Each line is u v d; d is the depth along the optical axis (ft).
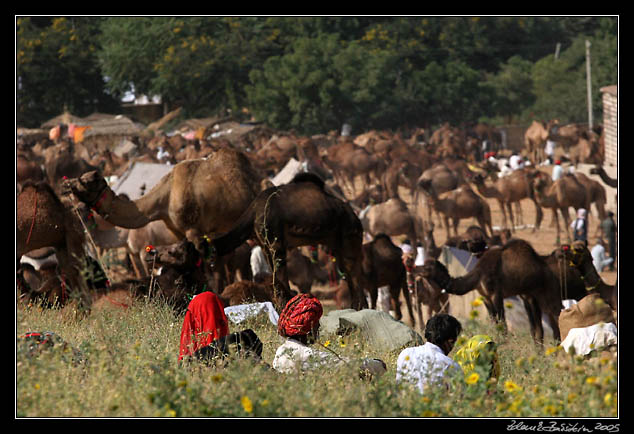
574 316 89.51
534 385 65.00
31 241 131.75
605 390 53.98
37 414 51.78
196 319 70.69
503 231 322.96
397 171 457.27
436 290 191.62
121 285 109.29
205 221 160.15
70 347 67.87
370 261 187.93
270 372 63.21
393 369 78.69
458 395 56.39
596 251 298.15
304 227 145.07
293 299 68.90
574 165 557.33
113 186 262.67
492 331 95.20
